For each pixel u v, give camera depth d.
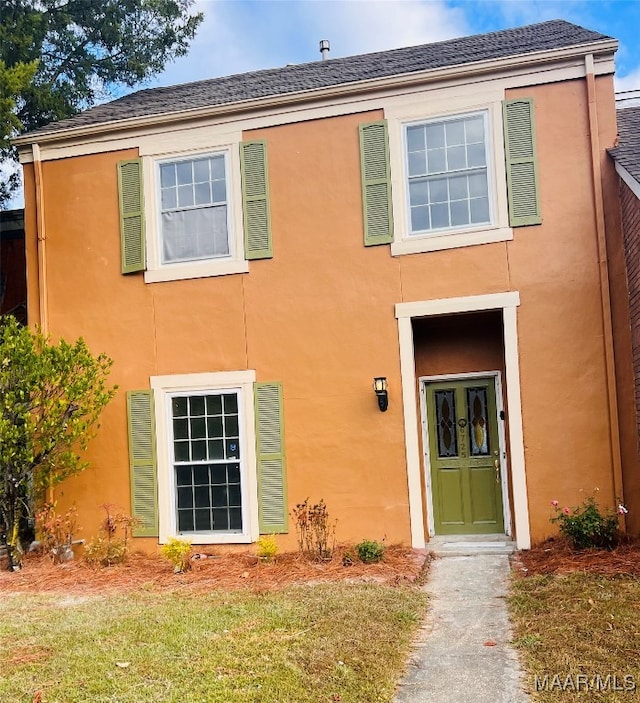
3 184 17.61
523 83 8.88
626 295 8.42
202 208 9.90
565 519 8.06
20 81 12.29
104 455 9.93
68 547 9.51
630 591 6.32
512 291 8.74
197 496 9.70
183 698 4.59
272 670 5.00
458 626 6.01
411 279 9.08
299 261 9.46
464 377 9.64
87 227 10.23
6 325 10.03
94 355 10.06
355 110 9.38
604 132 8.66
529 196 8.77
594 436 8.42
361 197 9.30
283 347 9.45
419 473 8.97
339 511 9.13
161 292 9.91
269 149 9.64
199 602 6.95
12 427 8.84
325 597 6.80
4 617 6.76
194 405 9.80
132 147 10.14
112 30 17.34
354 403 9.18
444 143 9.16
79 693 4.74
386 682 4.81
